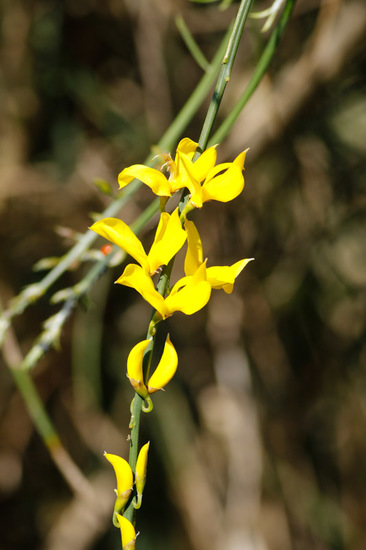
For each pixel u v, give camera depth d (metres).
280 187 0.89
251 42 0.81
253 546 0.95
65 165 0.88
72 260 0.47
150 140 0.88
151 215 0.46
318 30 0.70
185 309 0.33
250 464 0.97
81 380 0.87
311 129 0.85
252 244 0.91
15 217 0.86
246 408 0.96
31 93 0.87
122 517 0.34
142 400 0.34
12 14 0.84
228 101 0.82
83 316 0.85
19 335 0.91
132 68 0.91
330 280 0.96
